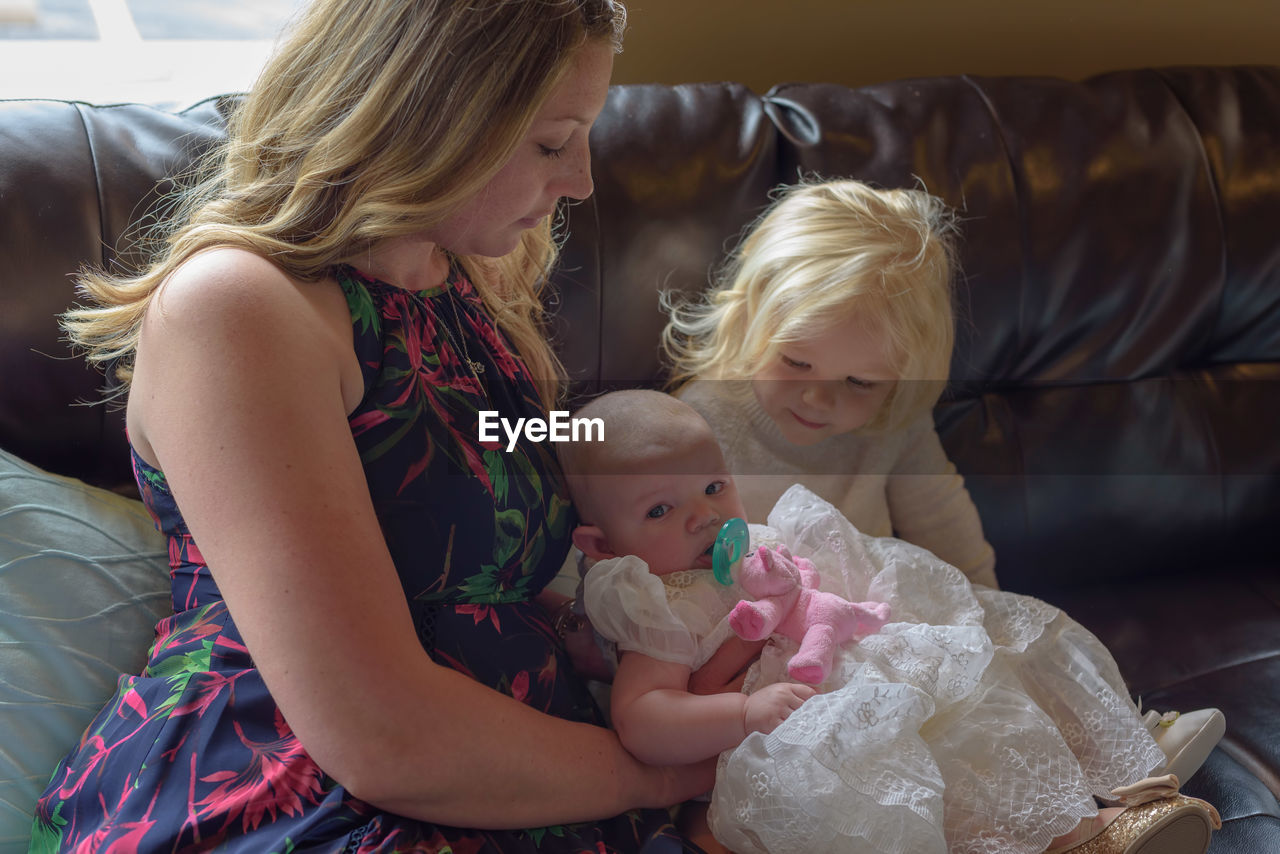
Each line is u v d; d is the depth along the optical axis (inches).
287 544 24.8
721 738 30.9
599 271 44.7
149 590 36.2
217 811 26.3
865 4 62.9
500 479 31.5
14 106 40.1
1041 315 50.4
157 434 26.5
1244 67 54.9
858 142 48.4
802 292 42.3
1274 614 49.7
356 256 28.9
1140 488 52.6
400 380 29.5
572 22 26.9
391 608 25.9
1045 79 52.1
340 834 26.2
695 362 46.2
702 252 46.0
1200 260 50.9
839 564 37.4
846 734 29.3
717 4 61.3
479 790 26.9
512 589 33.4
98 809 28.1
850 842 28.6
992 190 48.6
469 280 37.4
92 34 62.6
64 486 36.8
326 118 28.3
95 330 30.8
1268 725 42.1
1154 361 52.4
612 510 35.9
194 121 42.0
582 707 34.1
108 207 38.9
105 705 32.7
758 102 49.1
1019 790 30.6
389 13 27.1
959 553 48.9
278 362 25.9
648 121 46.6
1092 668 35.5
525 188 29.0
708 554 36.5
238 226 28.8
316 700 24.7
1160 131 50.9
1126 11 65.4
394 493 29.3
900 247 43.1
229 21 64.7
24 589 33.0
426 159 27.2
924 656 32.7
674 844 30.1
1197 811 30.6
